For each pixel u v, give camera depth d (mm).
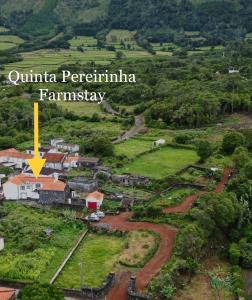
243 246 114125
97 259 106688
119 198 136625
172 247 111062
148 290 94312
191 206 131000
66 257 106688
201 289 98875
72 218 123438
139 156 174750
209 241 114125
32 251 108875
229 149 176125
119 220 125312
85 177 152375
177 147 185500
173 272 99500
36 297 82500
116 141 194875
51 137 199375
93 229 119250
